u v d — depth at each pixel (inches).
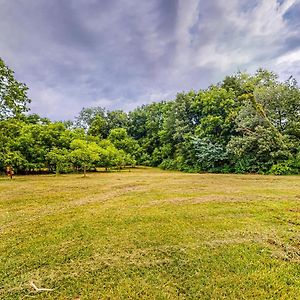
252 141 800.3
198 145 1032.8
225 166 960.9
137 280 122.6
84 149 822.5
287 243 167.9
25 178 748.0
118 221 226.8
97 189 458.0
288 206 277.9
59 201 339.6
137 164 1518.2
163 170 1178.6
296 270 130.8
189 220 226.1
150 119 1653.5
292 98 794.8
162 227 206.1
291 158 761.6
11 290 116.6
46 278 127.4
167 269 133.2
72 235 191.9
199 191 406.6
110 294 111.3
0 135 749.3
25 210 285.6
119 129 1540.4
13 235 195.8
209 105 1072.2
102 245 169.5
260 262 139.7
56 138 1050.1
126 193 399.5
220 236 182.2
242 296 107.6
